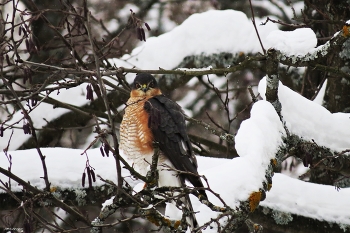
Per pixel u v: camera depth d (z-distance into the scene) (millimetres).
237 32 14812
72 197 10617
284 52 9805
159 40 15289
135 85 11578
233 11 15156
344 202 10531
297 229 10383
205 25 15039
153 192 8016
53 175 10609
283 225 10398
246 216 7570
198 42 14938
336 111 13633
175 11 20125
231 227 7500
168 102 10633
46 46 12773
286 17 19156
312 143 9555
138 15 19938
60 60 12133
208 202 7492
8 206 10594
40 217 8547
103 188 10633
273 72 9539
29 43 9562
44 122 15086
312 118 10055
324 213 10352
